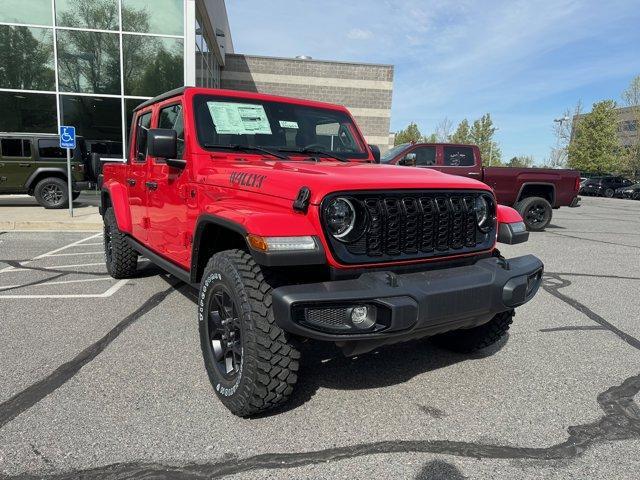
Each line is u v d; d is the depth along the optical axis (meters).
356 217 2.47
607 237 10.55
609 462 2.31
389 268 2.62
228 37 27.75
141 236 4.67
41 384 2.98
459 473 2.21
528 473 2.22
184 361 3.36
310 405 2.80
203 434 2.47
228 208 2.75
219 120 3.55
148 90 14.02
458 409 2.80
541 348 3.77
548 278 6.25
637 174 47.59
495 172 10.80
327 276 2.49
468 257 2.93
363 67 24.23
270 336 2.42
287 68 23.70
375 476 2.18
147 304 4.68
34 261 6.76
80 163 12.73
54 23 13.20
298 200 2.41
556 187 11.12
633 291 5.62
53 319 4.21
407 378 3.19
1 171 12.12
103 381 3.04
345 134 4.12
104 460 2.24
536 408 2.83
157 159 4.02
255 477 2.16
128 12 13.59
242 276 2.51
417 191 2.68
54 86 13.46
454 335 3.61
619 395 3.01
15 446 2.33
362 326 2.34
